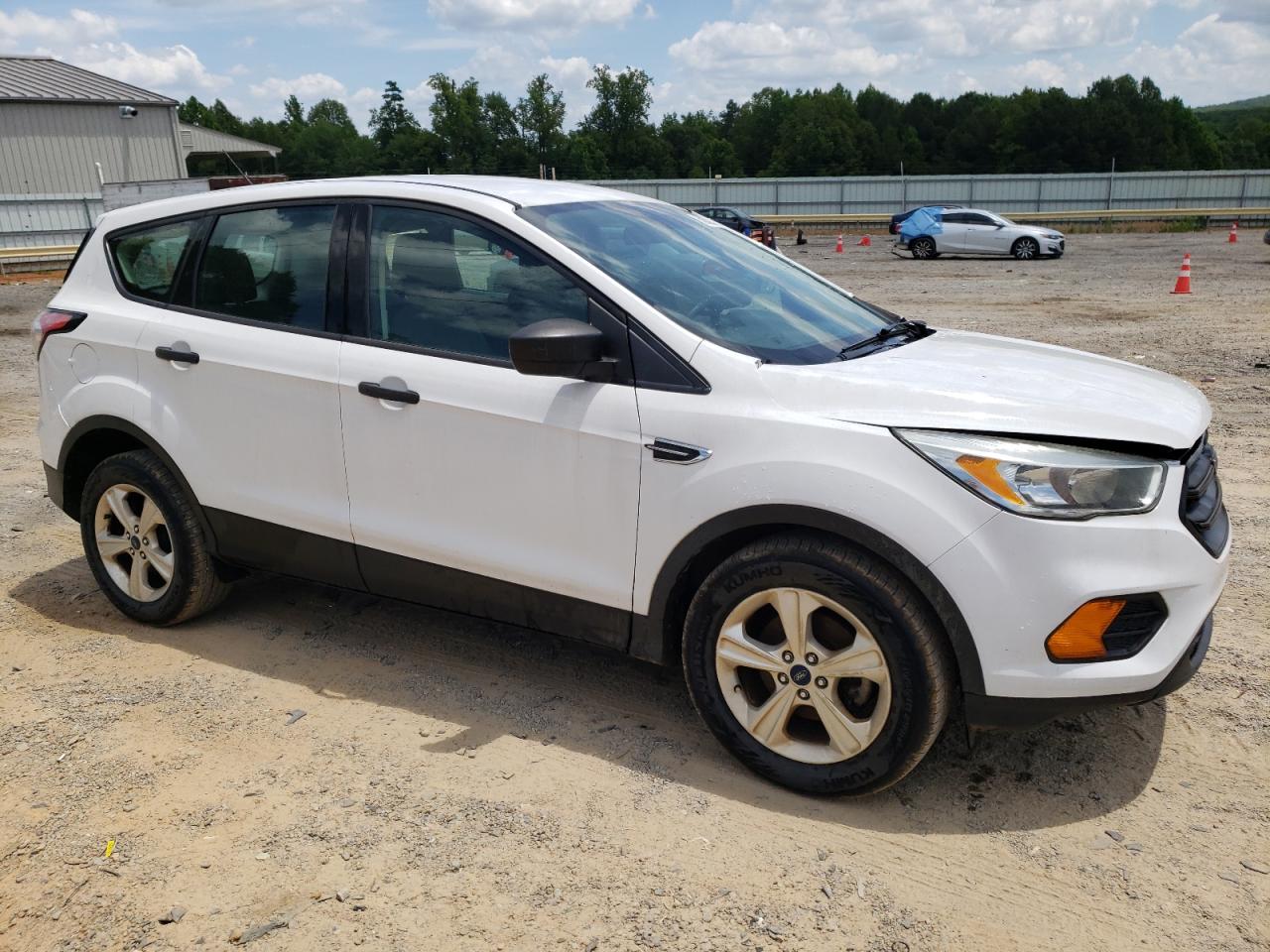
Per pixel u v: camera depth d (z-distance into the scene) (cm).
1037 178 4459
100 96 3462
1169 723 351
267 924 256
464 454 344
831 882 272
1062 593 270
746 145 12400
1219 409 809
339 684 384
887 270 2516
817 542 292
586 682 385
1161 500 280
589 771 325
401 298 362
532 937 251
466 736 346
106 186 2503
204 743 342
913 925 256
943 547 274
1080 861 280
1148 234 3991
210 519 405
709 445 303
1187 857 281
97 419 423
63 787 316
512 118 9131
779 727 309
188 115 13125
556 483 329
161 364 405
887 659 286
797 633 298
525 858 281
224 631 431
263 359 380
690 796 311
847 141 10888
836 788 302
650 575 319
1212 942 249
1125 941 250
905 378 306
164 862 280
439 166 9212
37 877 275
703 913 259
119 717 360
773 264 411
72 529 572
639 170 9675
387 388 354
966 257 2956
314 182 390
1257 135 14275
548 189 386
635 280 335
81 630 435
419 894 266
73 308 431
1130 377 340
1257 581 467
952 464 276
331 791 313
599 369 319
